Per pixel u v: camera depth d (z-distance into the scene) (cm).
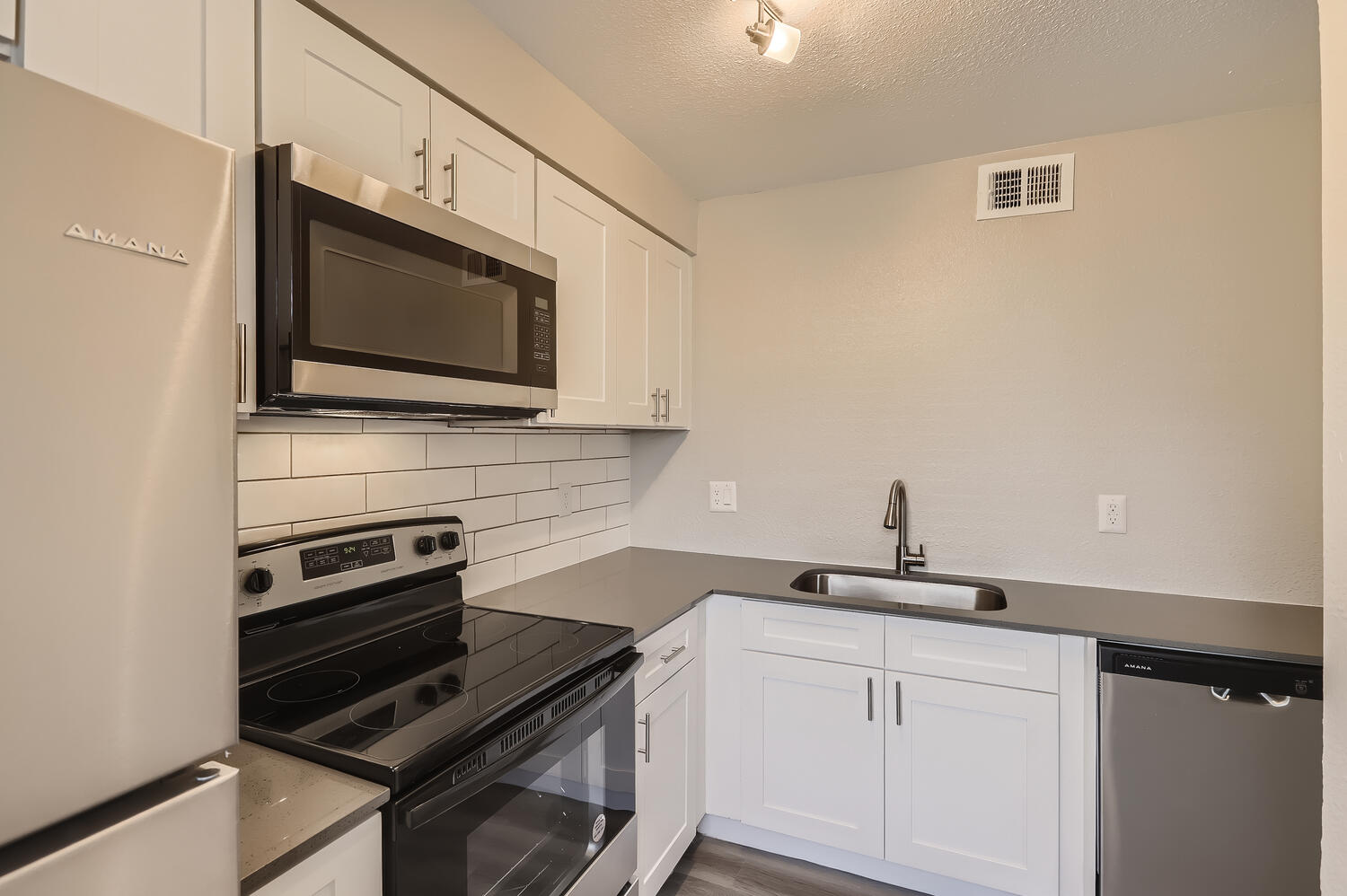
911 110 193
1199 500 199
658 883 175
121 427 51
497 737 111
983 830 177
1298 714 147
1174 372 202
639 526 279
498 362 147
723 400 264
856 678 191
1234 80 176
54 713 47
